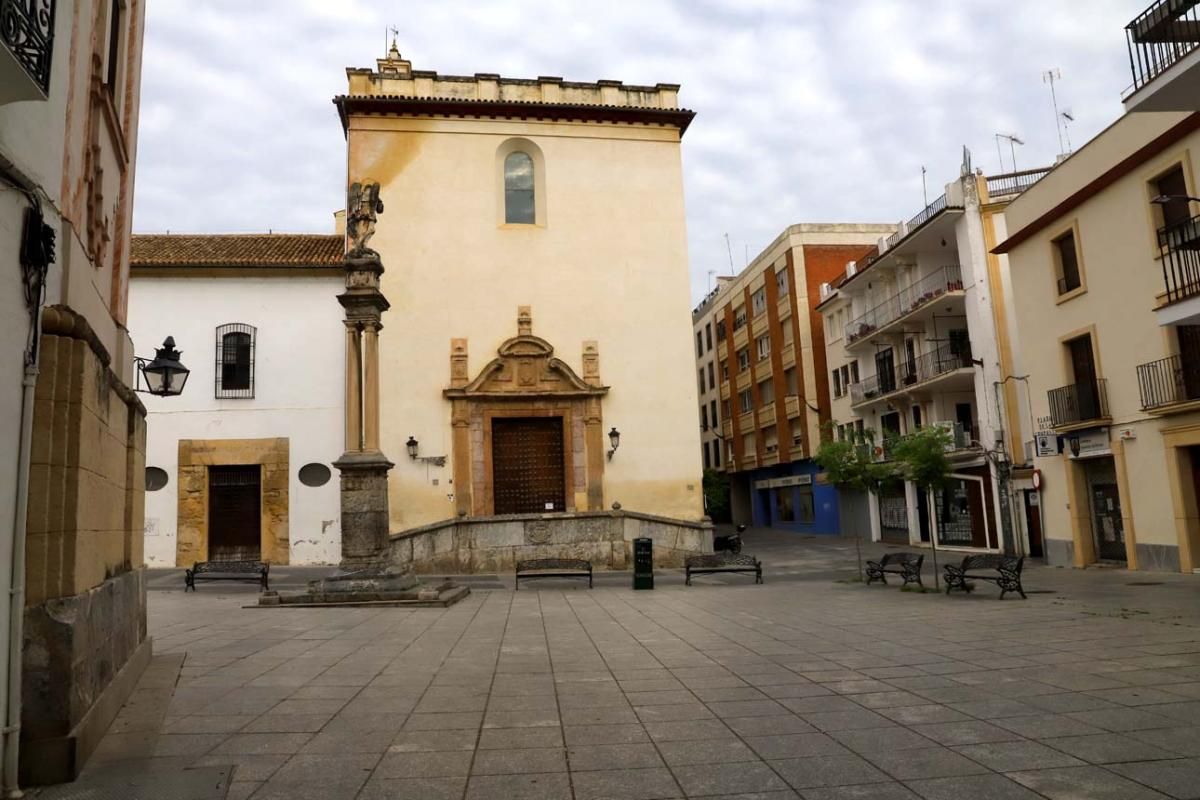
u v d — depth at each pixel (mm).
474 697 6551
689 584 18016
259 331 23984
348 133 26062
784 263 43438
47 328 4852
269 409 23688
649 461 25750
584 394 25531
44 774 4477
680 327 26656
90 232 6496
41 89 3975
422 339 25281
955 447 28141
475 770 4668
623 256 26766
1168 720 5359
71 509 4848
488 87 26750
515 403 25406
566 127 27125
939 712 5734
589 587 17422
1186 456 17516
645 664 7938
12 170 4172
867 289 35812
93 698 5309
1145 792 4070
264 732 5531
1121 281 18922
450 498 24547
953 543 30000
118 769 4719
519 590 16906
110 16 7508
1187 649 7980
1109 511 20094
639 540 17062
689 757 4840
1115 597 13086
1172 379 17391
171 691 6785
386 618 12008
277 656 8617
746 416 49344
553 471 25688
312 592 13805
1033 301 22234
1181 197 12781
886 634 9609
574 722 5703
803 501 43719
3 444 4199
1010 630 9617
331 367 24016
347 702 6406
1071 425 20250
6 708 4250
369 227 15211
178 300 23859
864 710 5855
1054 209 21000
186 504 23109
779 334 44500
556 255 26406
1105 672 6953
